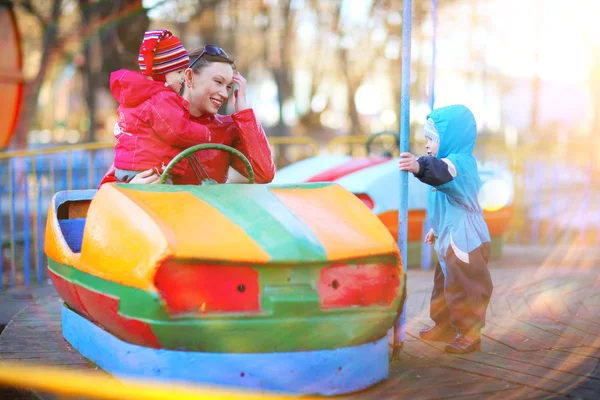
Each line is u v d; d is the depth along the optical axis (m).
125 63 11.64
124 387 2.86
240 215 2.82
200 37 17.67
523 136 19.56
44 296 4.98
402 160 3.22
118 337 2.94
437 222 3.60
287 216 2.85
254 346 2.67
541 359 3.37
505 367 3.23
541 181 9.89
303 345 2.72
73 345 3.51
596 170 9.38
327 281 2.75
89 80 14.87
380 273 2.87
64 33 14.08
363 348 2.86
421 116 14.45
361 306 2.82
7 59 9.66
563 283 5.30
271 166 3.66
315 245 2.71
